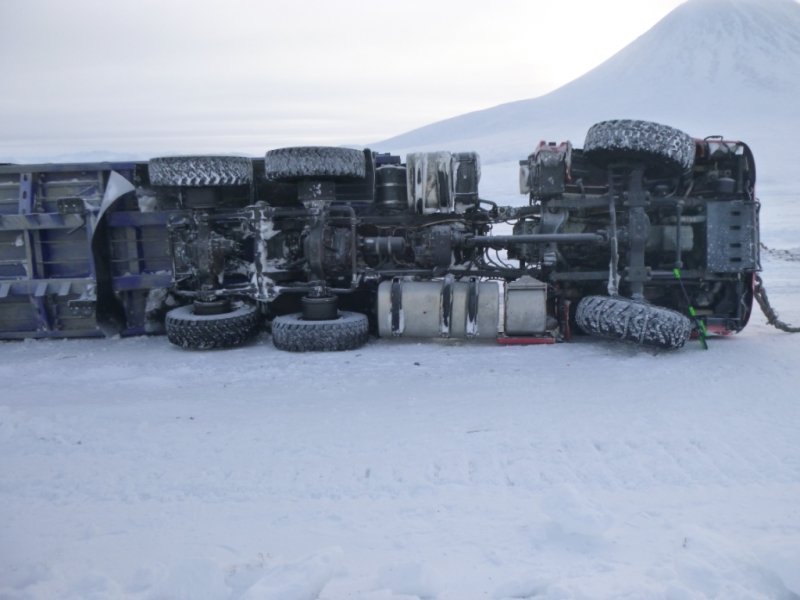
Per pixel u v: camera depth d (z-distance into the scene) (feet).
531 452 14.05
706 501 11.76
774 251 50.19
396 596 8.91
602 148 22.47
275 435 15.51
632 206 23.73
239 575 9.45
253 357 23.26
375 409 17.21
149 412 17.42
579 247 25.77
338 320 24.17
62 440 15.53
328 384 19.66
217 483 13.04
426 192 25.00
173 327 24.39
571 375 19.99
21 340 27.48
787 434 14.90
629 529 10.70
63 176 27.35
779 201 89.40
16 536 11.10
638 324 21.75
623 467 13.26
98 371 21.70
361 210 26.48
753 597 8.61
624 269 24.23
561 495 10.89
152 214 26.58
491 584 9.19
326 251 24.68
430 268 25.36
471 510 11.56
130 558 10.25
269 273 25.23
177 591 8.87
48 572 9.74
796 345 23.59
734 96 397.60
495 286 24.73
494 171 157.89
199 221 25.00
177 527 11.28
